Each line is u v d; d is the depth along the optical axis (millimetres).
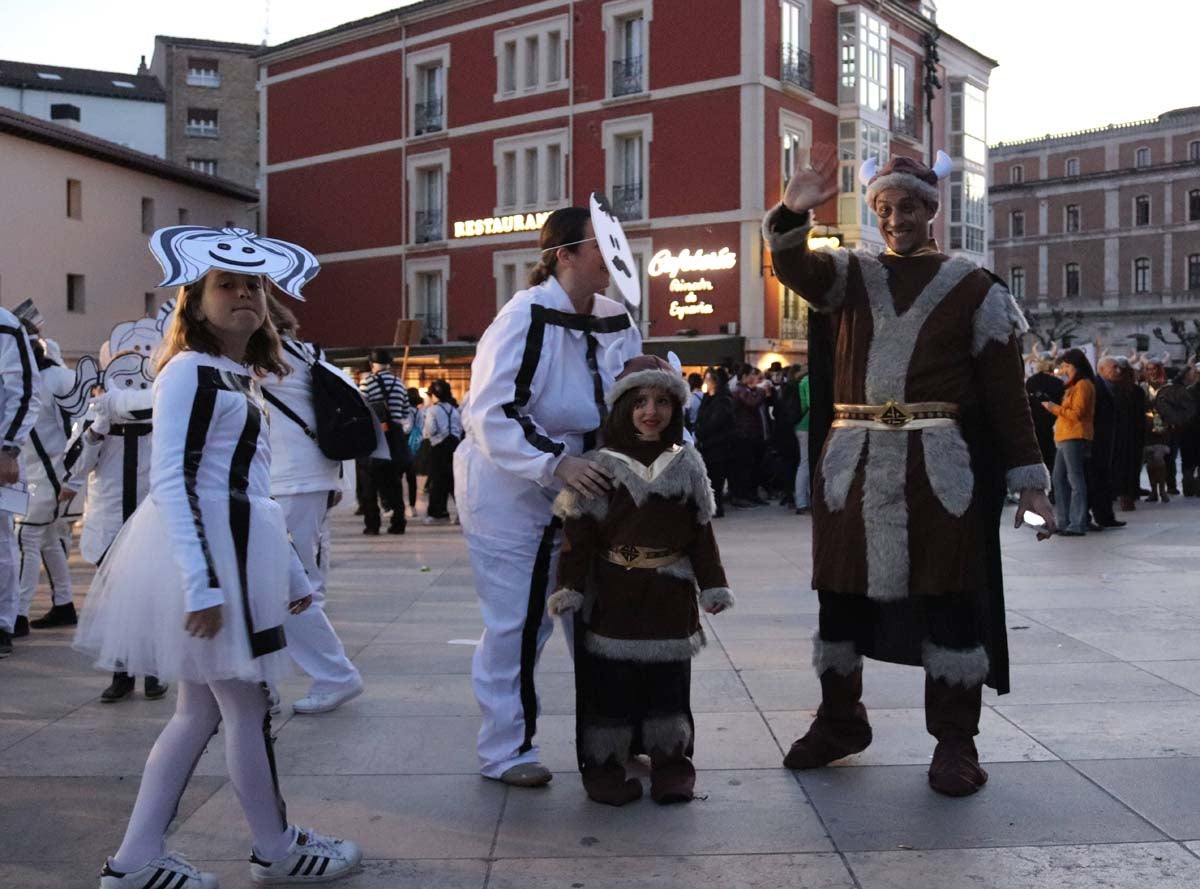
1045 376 13273
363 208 36281
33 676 6027
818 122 30953
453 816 3883
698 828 3746
